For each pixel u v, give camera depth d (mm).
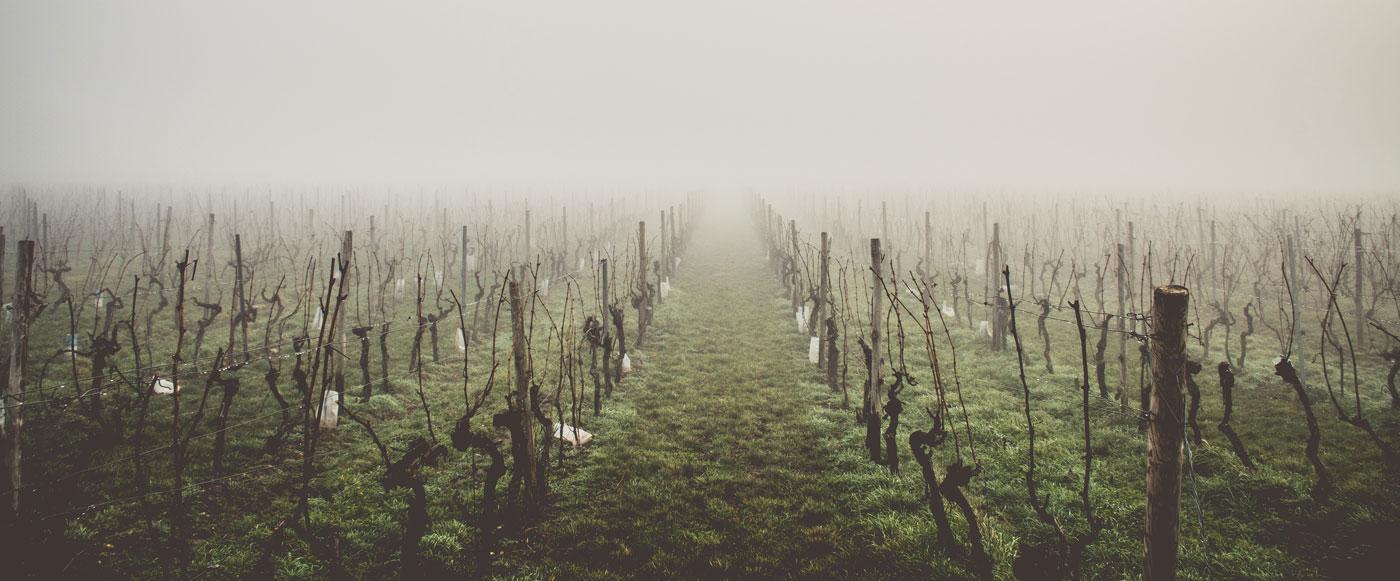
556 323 17578
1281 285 20047
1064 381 12164
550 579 6266
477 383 12359
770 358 14547
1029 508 7363
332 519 7160
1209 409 10430
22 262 6637
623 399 11734
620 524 7324
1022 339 15648
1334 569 6047
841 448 9352
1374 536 6371
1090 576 6078
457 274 26750
